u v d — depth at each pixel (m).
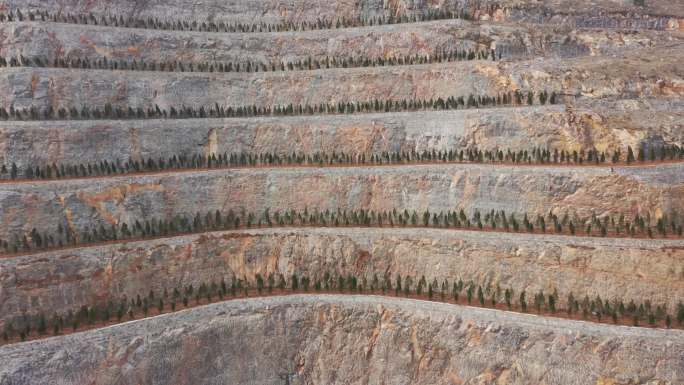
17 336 32.97
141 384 32.38
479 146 42.28
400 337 34.22
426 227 39.12
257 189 43.31
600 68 45.50
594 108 41.62
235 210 43.00
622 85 43.31
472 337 32.31
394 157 44.09
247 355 34.94
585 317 31.48
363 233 39.03
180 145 45.78
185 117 48.16
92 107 46.66
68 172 41.78
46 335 32.91
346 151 45.53
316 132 46.12
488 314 32.72
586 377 29.41
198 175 43.06
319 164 44.75
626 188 35.47
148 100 48.47
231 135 46.78
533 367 30.58
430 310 33.88
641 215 34.94
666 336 28.89
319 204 42.44
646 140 38.19
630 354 28.89
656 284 31.61
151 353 32.88
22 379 30.31
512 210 38.09
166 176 42.34
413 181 40.94
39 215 38.47
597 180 36.19
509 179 38.34
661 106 41.16
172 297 37.09
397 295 36.16
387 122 45.12
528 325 31.33
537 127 40.97
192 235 39.69
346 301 35.69
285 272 39.25
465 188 39.47
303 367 35.34
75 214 39.34
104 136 43.84
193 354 33.81
